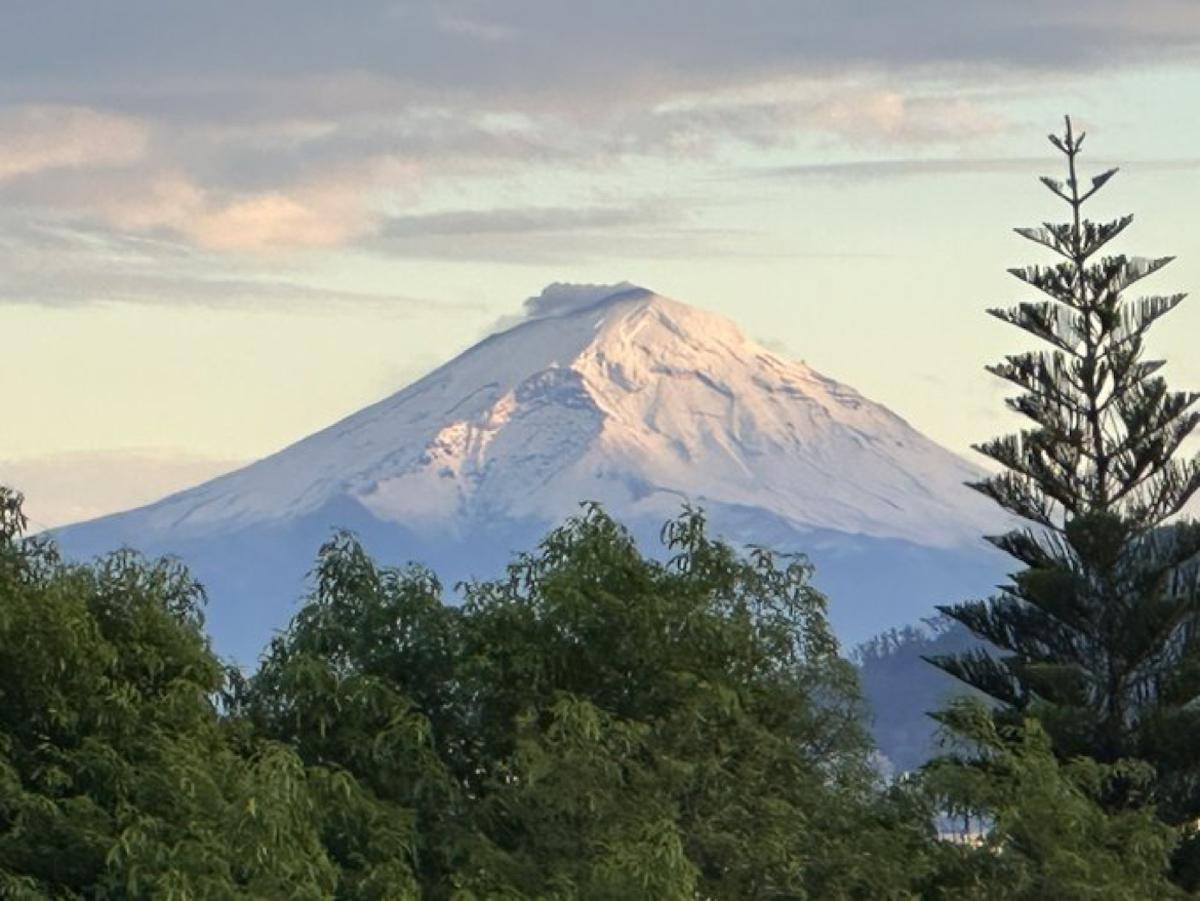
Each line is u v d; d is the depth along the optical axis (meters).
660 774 57.44
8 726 54.19
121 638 57.34
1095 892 59.81
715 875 57.41
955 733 64.81
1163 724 82.12
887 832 60.41
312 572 61.53
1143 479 87.94
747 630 61.47
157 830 50.16
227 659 60.09
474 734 60.56
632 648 60.00
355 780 55.62
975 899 60.25
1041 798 61.44
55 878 50.91
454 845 56.22
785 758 60.28
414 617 61.00
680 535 62.88
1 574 55.91
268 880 49.75
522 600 61.53
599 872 53.06
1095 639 86.19
